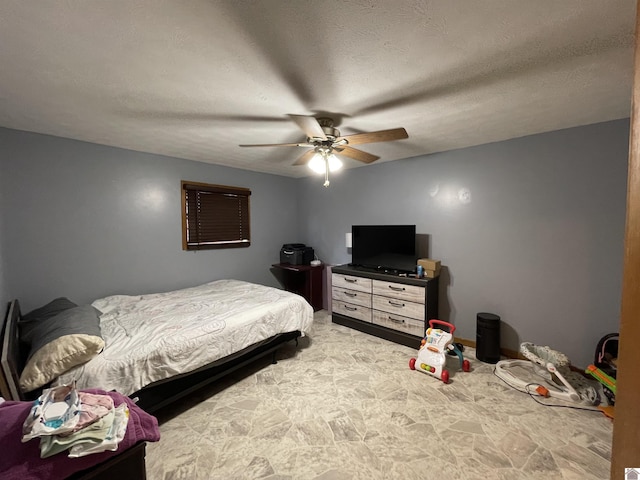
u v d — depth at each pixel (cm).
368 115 216
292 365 282
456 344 287
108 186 298
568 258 259
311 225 491
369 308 358
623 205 233
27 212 250
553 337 270
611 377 209
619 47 136
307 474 158
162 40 128
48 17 112
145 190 325
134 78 161
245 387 244
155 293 332
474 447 175
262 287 355
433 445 178
